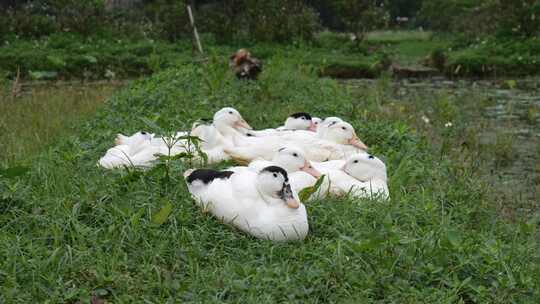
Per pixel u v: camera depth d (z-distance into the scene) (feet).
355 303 8.84
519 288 9.30
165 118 14.02
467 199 11.81
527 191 12.89
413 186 11.73
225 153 11.93
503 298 9.14
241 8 35.88
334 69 29.35
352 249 9.38
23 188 10.42
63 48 30.30
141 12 38.01
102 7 34.86
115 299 8.92
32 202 10.18
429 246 9.59
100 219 9.97
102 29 33.50
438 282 9.30
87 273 9.20
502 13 35.35
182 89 17.08
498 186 13.08
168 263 9.44
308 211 10.34
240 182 10.05
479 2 45.42
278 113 15.70
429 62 31.48
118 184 10.64
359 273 9.20
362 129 14.21
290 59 25.75
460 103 20.31
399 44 42.39
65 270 9.17
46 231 9.67
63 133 14.24
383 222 9.91
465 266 9.46
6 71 25.62
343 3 35.96
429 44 41.96
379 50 36.11
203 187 10.32
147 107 15.46
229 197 9.99
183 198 10.43
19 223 9.89
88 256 9.33
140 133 11.96
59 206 10.07
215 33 34.60
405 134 14.06
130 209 9.96
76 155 11.87
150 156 11.70
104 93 19.36
